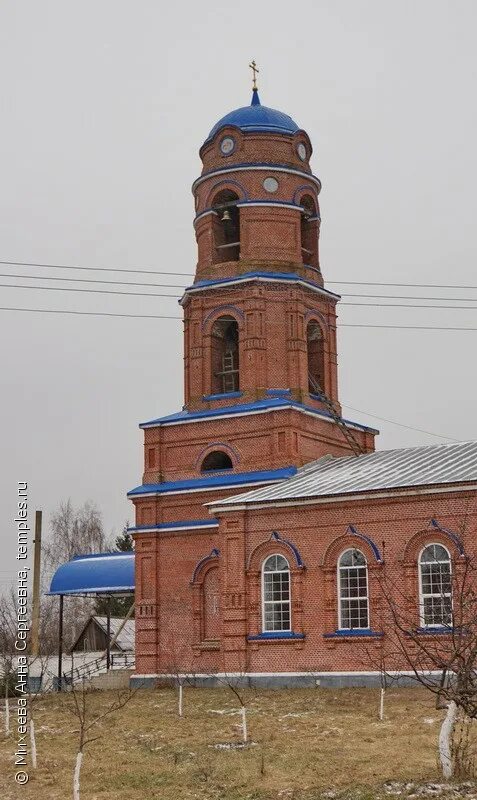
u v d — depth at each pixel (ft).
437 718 103.30
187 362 168.35
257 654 140.77
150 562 161.17
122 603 283.79
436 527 128.67
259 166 166.91
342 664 133.69
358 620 134.51
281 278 163.32
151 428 167.32
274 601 141.59
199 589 156.15
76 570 172.24
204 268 168.55
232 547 144.46
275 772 81.41
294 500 139.44
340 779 77.66
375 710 111.65
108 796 76.23
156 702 133.90
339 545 136.26
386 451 156.97
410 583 129.49
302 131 171.42
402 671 127.03
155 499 163.02
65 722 118.32
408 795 71.41
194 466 162.71
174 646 156.76
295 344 162.50
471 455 142.31
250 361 161.27
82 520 312.91
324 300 171.12
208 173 169.78
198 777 80.69
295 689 134.00
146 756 90.79
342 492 135.74
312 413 159.74
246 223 166.20
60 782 81.76
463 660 76.95
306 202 172.35
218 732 102.47
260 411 157.17
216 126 172.14
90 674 168.66
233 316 164.66
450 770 75.82
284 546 140.46
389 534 132.36
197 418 162.61
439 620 115.03
